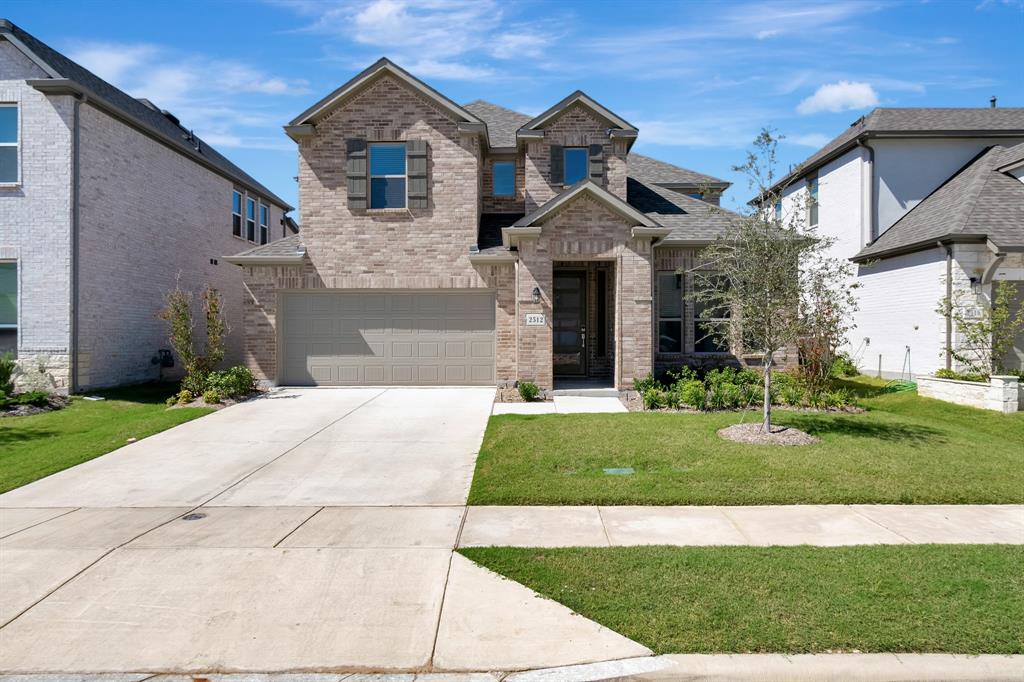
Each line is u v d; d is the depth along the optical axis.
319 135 14.96
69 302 13.96
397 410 12.11
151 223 17.25
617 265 13.71
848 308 18.69
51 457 8.89
